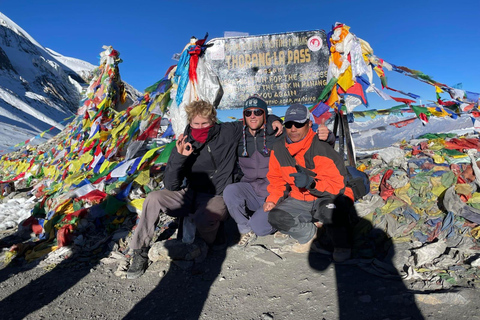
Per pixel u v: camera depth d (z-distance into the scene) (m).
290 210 2.60
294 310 2.03
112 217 3.79
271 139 2.87
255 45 4.73
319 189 2.53
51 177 6.88
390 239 2.67
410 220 2.80
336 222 2.45
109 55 7.17
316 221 2.65
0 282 2.78
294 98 4.71
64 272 2.87
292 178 2.62
